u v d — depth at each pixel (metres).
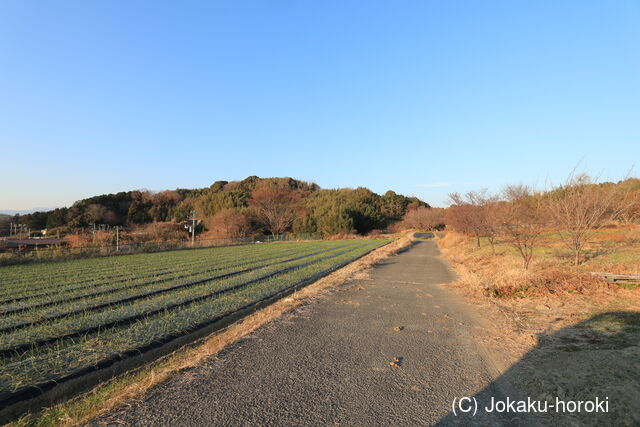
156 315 7.00
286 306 7.73
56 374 4.17
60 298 8.91
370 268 15.69
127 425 3.07
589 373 3.67
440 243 35.53
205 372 4.21
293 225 60.59
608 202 11.19
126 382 3.97
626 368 3.56
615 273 9.88
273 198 61.72
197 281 11.53
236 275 13.30
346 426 3.07
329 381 3.99
